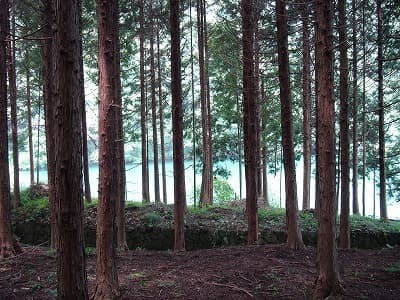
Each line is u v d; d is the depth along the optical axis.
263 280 6.61
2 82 7.66
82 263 3.81
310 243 12.24
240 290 6.07
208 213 15.29
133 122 21.39
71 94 3.70
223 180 24.08
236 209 16.25
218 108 20.59
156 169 17.92
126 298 5.71
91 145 23.19
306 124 15.91
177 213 9.71
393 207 26.53
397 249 9.52
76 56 3.74
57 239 3.79
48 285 6.30
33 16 12.07
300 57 15.40
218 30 17.00
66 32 3.66
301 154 21.33
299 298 5.69
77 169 3.75
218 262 7.98
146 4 16.98
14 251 8.11
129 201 17.00
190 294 5.93
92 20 14.95
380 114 13.91
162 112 19.30
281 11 8.72
